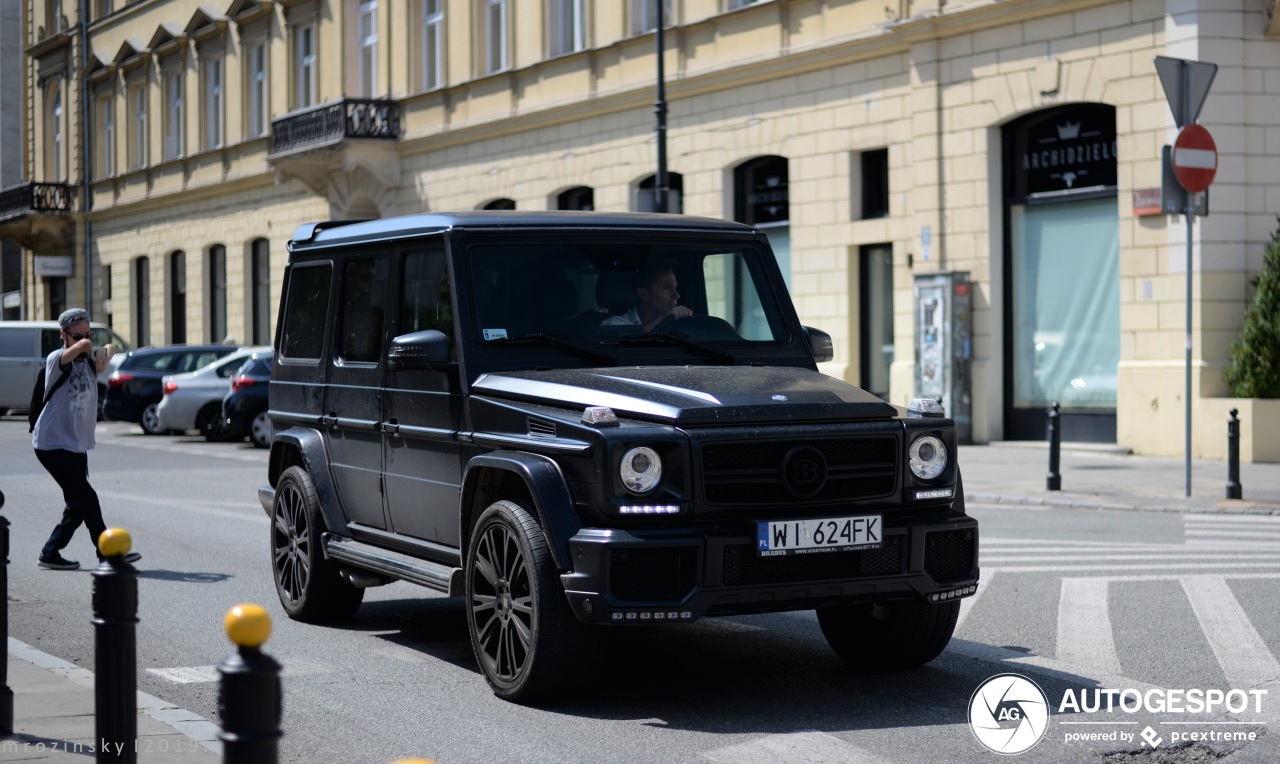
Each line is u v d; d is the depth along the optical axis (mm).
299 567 8750
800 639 8055
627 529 6055
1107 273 19922
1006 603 8961
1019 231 20875
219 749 5637
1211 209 18266
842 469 6336
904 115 21891
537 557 6234
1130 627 8148
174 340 45250
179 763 5414
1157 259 18781
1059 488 15398
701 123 25391
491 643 6691
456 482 7090
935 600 6449
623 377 6742
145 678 7223
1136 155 18922
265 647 7961
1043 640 7820
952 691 6691
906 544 6344
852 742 5805
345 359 8375
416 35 32844
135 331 47500
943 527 6430
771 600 6105
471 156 31047
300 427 8969
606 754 5676
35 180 54125
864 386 23297
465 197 31297
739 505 6145
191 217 43438
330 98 35844
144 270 47062
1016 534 12391
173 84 44812
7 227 51812
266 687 3324
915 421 6582
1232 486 14406
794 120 23703
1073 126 20156
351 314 8367
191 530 13344
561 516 6168
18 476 19500
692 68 25422
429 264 7535
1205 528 12711
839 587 6207
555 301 7324
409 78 32906
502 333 7164
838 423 6391
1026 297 20875
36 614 9102
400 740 5953
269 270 39594
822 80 23188
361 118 32688
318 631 8469
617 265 7531
